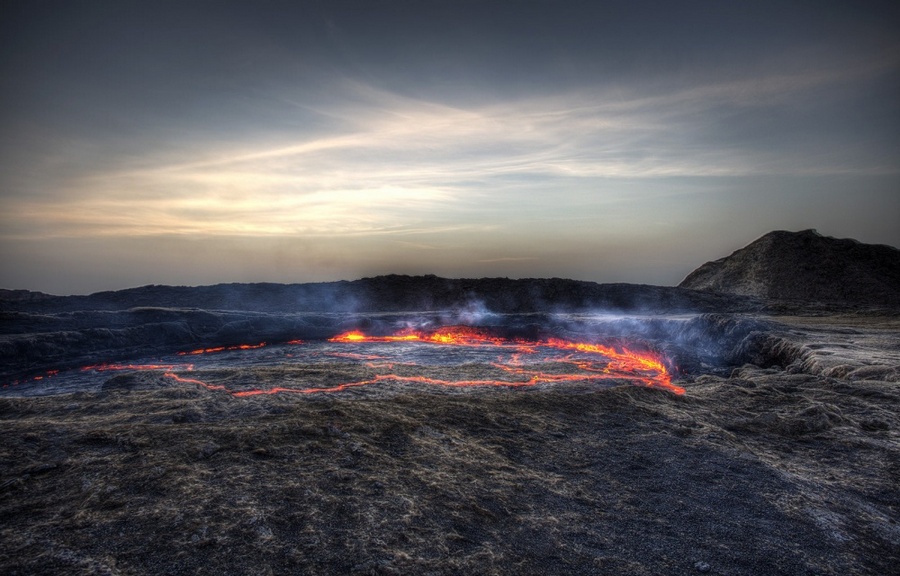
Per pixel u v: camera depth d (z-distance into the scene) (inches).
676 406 302.4
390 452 210.8
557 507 173.3
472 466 202.1
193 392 310.0
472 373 496.4
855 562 147.9
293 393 347.3
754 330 700.7
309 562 133.3
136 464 185.3
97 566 127.2
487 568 135.5
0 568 126.0
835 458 234.8
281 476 181.2
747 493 189.6
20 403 278.2
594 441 239.6
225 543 139.3
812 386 362.6
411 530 151.6
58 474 179.2
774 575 139.5
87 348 729.6
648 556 146.2
